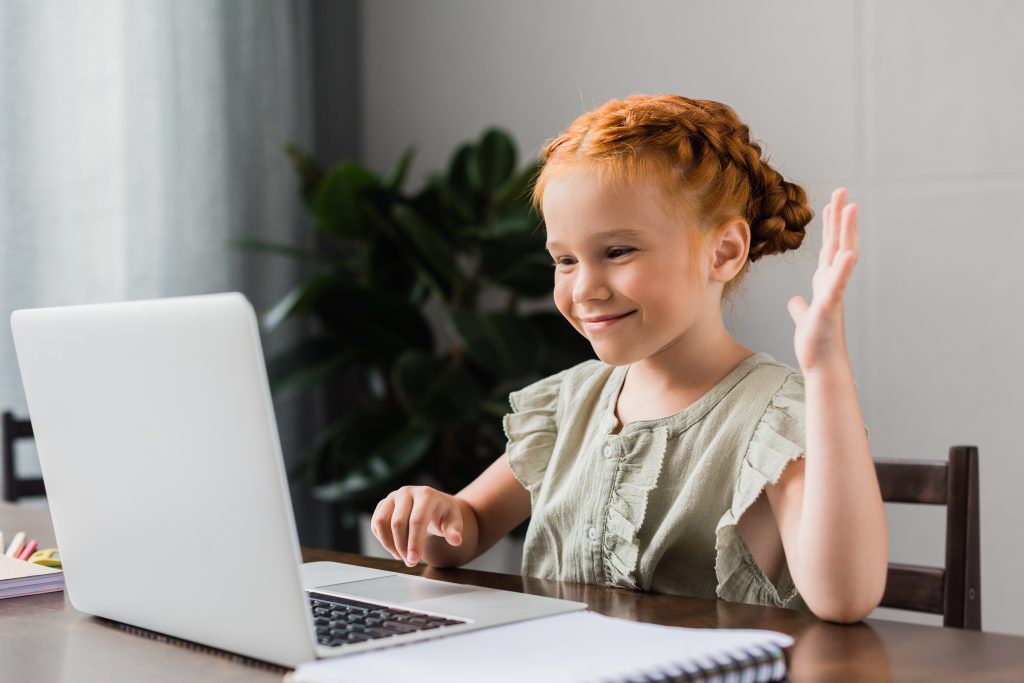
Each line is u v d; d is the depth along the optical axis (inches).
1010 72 90.1
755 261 39.5
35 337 31.4
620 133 33.9
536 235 102.3
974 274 92.6
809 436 30.3
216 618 28.1
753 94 102.9
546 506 40.9
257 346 24.9
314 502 124.9
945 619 41.1
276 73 120.6
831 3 98.3
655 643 25.6
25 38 98.3
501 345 99.0
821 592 30.2
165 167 109.4
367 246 113.1
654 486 37.1
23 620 33.7
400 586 35.4
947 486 41.9
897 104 95.4
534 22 117.6
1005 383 91.6
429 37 126.1
